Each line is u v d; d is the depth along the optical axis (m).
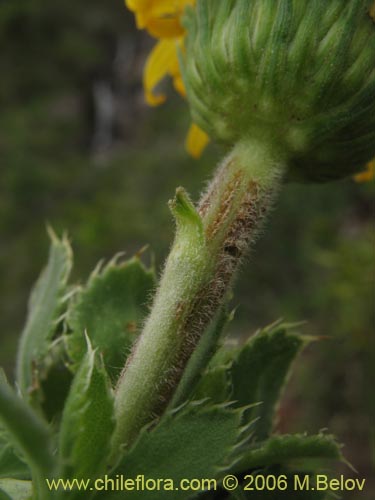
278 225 0.40
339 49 0.06
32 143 0.70
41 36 0.89
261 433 0.07
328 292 0.28
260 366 0.07
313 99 0.06
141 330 0.06
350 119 0.06
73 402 0.05
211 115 0.07
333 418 0.28
